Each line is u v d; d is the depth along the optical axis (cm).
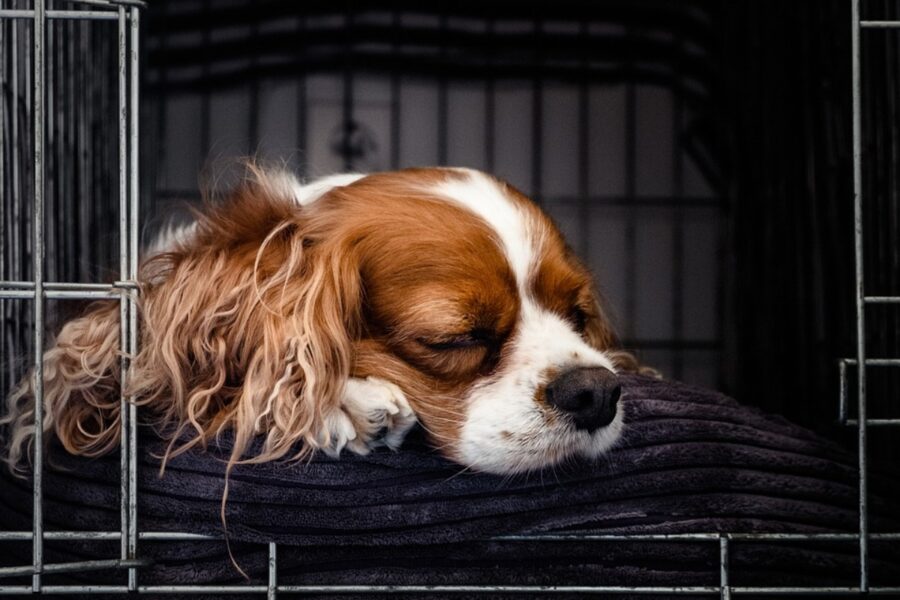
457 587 84
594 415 87
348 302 91
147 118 156
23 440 91
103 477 87
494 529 86
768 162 135
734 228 155
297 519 85
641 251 169
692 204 168
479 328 90
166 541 85
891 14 102
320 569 85
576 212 169
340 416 87
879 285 104
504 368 90
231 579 85
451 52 167
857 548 90
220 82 163
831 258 115
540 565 86
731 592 85
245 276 92
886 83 102
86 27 121
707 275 169
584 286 97
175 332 90
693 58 164
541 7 165
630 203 168
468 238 92
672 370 169
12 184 98
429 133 168
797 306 125
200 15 162
